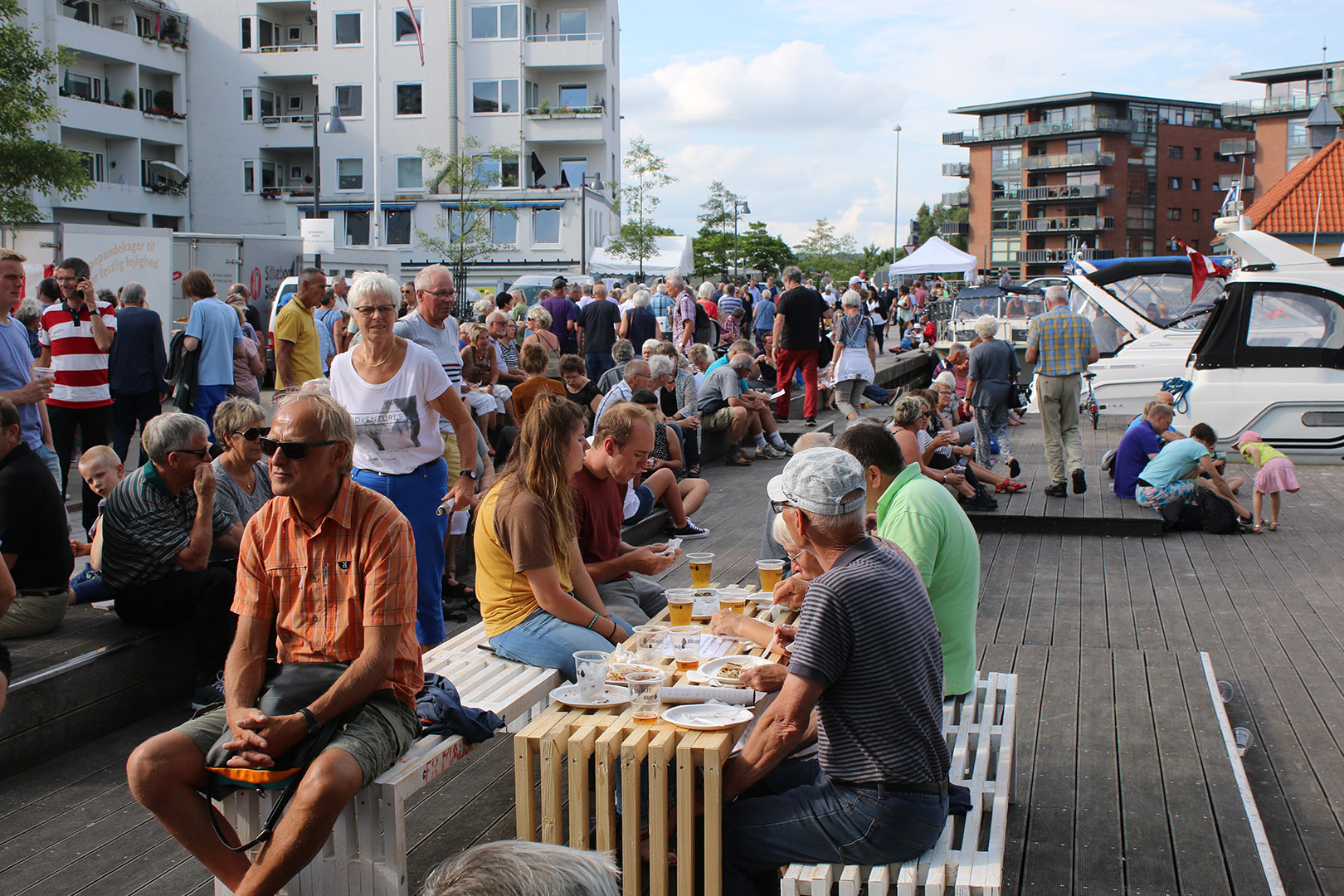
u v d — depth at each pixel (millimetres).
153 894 3217
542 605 3873
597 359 13047
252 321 16312
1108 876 3217
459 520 6039
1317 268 11484
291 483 2871
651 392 8625
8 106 22500
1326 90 70438
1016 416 15156
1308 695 5059
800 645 2658
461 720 3201
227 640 4512
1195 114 79500
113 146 41469
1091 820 3594
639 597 4871
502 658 3986
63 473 8078
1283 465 8570
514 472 3955
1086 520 8641
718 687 3254
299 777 2793
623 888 2889
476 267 38438
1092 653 5434
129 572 4570
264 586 3057
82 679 4285
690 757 2787
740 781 2758
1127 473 9281
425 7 42344
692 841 2811
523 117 42750
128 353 8781
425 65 42625
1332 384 11406
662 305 17500
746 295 22453
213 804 2896
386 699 2982
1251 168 78062
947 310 34500
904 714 2645
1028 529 8734
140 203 41625
